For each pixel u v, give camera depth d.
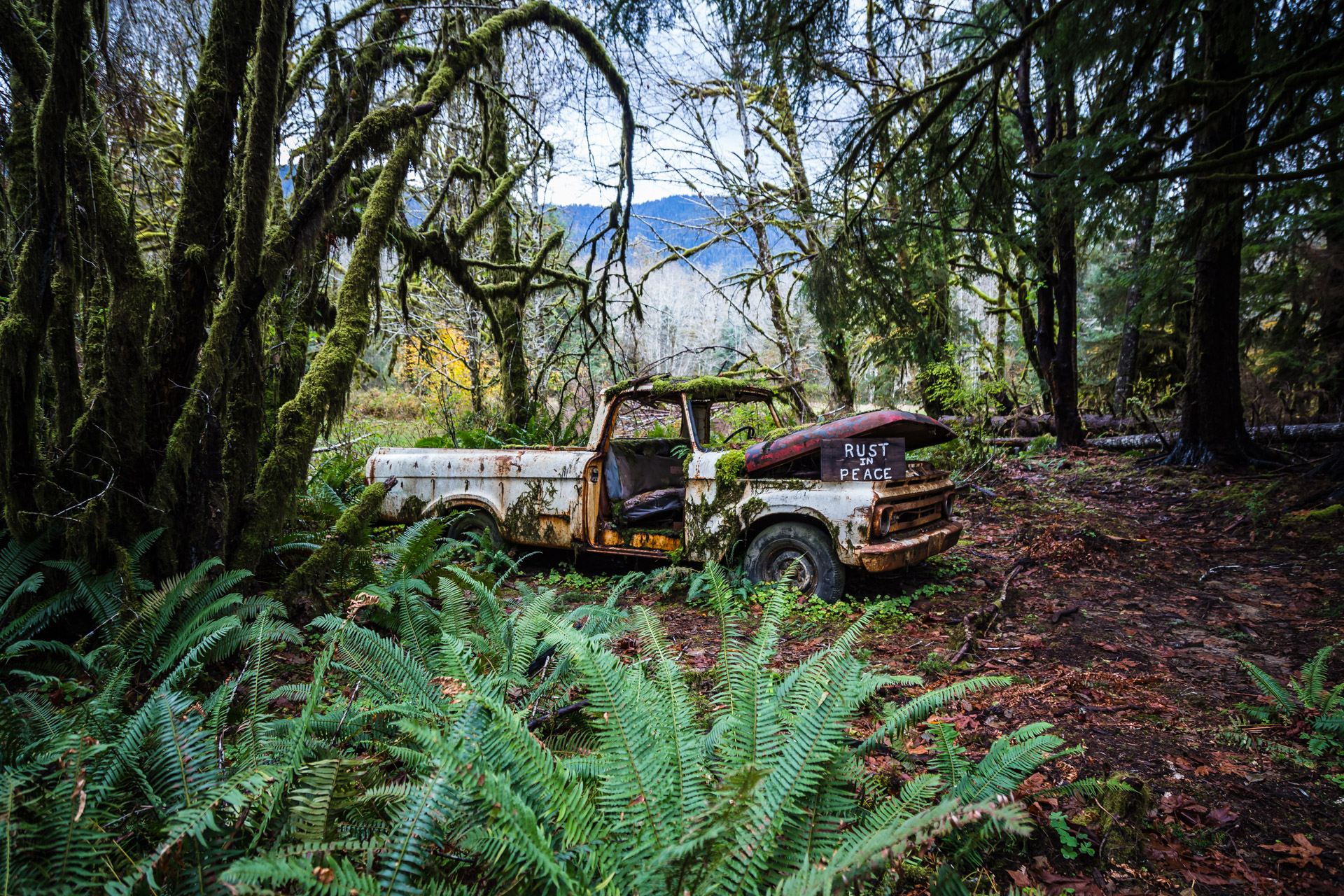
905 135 8.41
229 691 2.09
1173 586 5.15
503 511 5.77
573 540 5.50
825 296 8.16
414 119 4.75
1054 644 3.96
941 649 3.86
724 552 4.90
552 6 6.68
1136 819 2.16
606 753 1.61
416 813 1.36
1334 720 2.66
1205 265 8.95
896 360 10.23
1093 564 5.74
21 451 3.24
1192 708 3.06
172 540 3.47
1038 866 1.93
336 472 7.45
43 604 3.08
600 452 5.60
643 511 5.57
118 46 4.25
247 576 3.34
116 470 3.39
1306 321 10.70
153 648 2.93
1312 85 4.78
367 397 15.02
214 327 3.60
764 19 6.08
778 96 11.02
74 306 3.42
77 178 3.25
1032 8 7.98
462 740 1.57
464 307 11.83
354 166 5.21
